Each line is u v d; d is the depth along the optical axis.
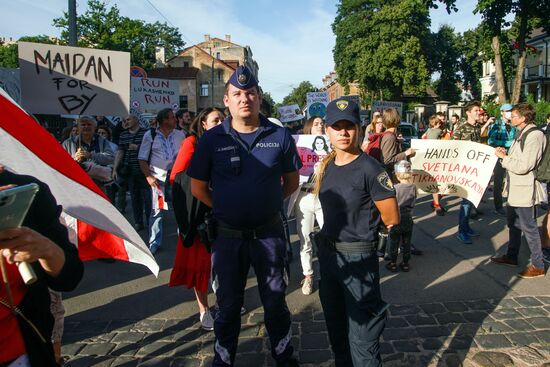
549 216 4.93
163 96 11.48
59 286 1.49
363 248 2.38
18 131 1.85
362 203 2.38
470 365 2.87
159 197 5.63
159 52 52.22
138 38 36.12
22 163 1.90
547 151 4.53
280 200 2.80
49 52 3.98
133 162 6.62
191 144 3.50
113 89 4.16
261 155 2.71
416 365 2.89
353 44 39.78
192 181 2.87
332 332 2.64
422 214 7.50
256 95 2.70
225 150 2.69
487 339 3.18
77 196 2.00
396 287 4.27
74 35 9.71
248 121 2.74
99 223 2.03
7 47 44.16
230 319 2.77
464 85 53.81
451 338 3.22
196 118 3.62
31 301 1.50
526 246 5.41
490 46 25.95
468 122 6.77
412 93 39.22
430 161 5.29
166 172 5.70
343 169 2.43
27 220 1.45
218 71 50.69
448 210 7.73
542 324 3.39
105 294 4.30
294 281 4.54
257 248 2.74
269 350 3.17
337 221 2.43
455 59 49.44
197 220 3.27
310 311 3.79
